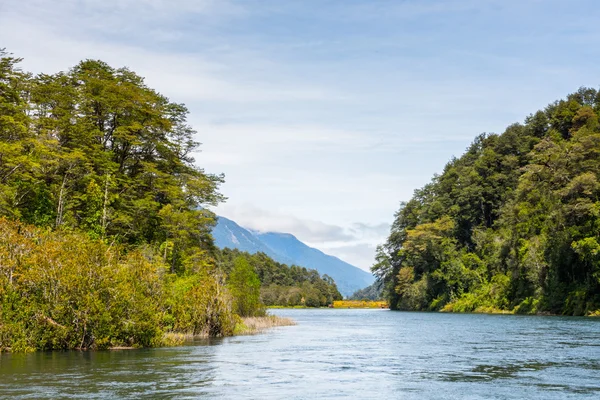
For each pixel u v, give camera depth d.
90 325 26.50
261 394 15.06
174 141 70.75
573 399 14.68
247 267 58.59
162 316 31.41
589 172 77.25
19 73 53.03
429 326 54.28
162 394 14.78
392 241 153.12
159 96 68.25
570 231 75.56
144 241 54.91
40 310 25.48
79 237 31.06
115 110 59.94
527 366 21.44
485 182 135.50
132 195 59.81
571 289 76.19
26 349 24.94
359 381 17.59
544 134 138.75
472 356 25.19
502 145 141.12
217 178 73.38
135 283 29.14
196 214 64.25
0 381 16.72
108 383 16.47
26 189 46.38
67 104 56.41
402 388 16.30
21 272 25.64
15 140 47.59
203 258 62.41
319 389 16.00
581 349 28.12
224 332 38.34
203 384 16.55
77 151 49.56
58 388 15.49
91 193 47.91
